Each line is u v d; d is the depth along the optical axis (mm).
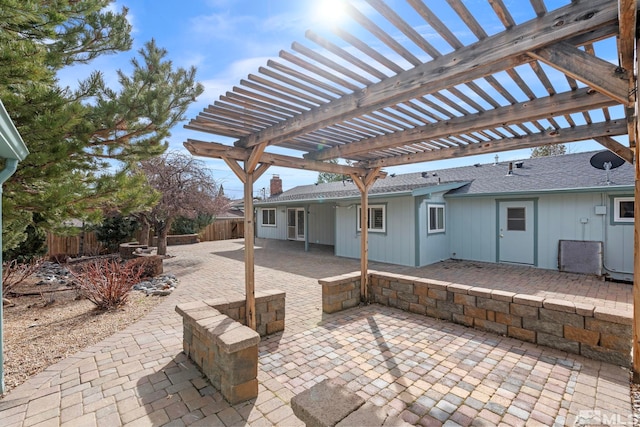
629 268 7367
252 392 2633
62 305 5391
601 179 7918
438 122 3320
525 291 6352
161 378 2912
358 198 10148
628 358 3098
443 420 2377
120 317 4730
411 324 4398
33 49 3617
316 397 1629
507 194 9055
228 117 3094
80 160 4836
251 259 3852
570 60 1717
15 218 4027
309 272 8516
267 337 3980
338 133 3777
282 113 2996
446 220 10430
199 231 18094
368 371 3123
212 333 2703
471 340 3836
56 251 11250
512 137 3777
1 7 3117
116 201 4859
